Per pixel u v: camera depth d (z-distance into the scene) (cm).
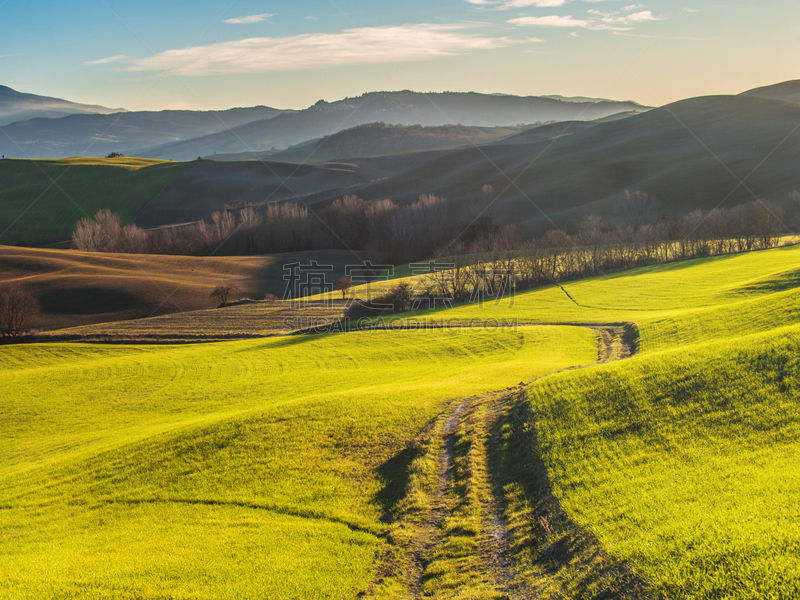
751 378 1664
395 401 2292
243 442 2017
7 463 2475
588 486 1318
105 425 2967
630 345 3284
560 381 2053
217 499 1659
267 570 1245
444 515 1404
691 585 895
